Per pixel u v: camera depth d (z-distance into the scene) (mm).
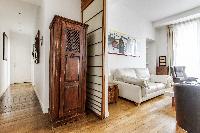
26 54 8516
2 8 4391
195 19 6160
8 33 6785
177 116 1408
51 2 3135
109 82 4270
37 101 4027
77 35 2656
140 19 6211
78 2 3578
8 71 6801
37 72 4797
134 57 5754
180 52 6711
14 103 3803
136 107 3455
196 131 1206
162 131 2252
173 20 6297
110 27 4816
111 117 2816
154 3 5137
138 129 2318
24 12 4785
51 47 2758
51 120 2596
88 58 3307
